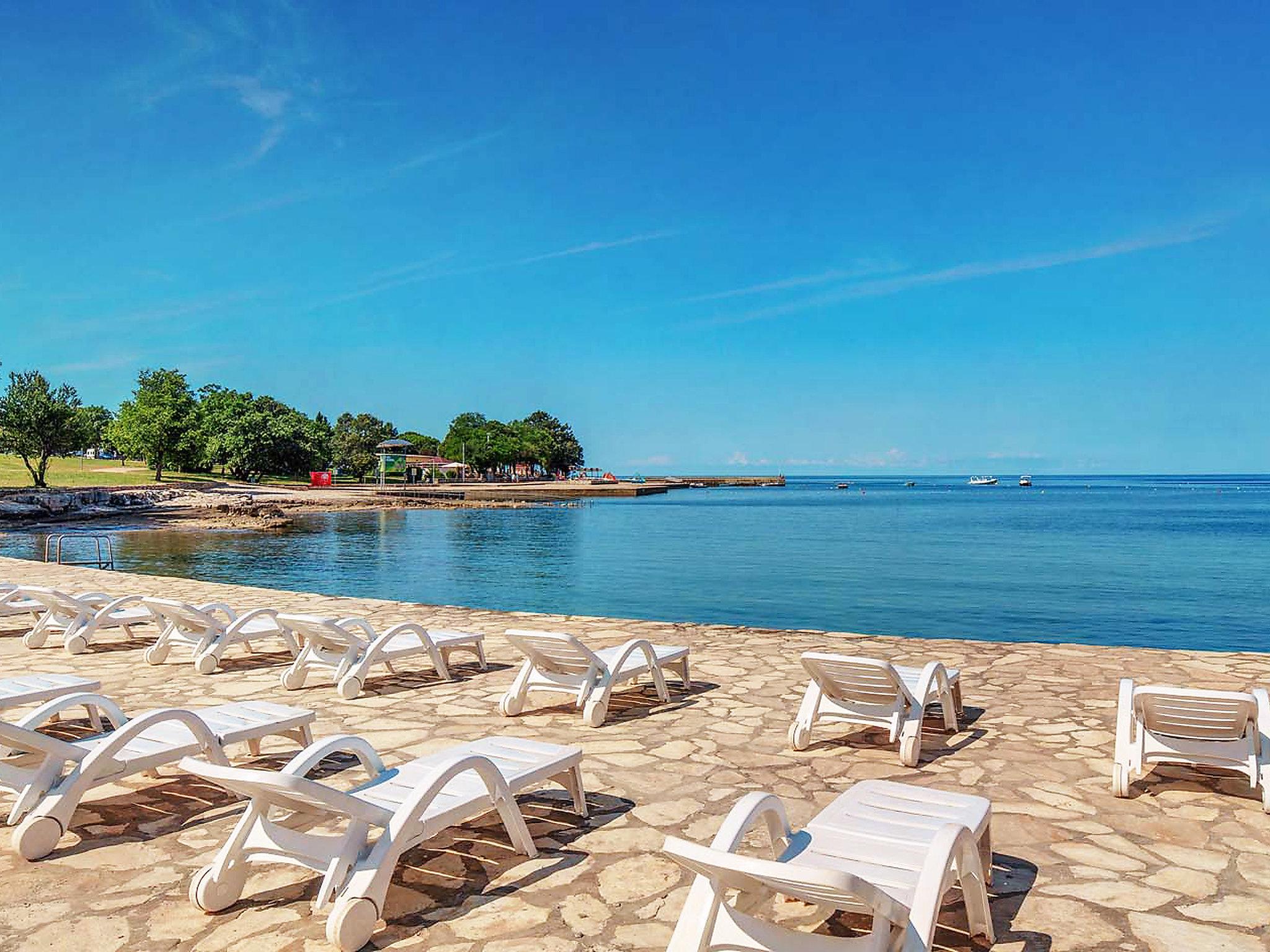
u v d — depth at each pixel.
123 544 37.34
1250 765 5.05
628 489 118.25
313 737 6.52
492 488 103.31
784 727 6.76
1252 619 19.00
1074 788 5.39
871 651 9.85
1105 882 4.10
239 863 3.88
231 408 97.31
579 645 6.75
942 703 6.57
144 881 4.11
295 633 10.56
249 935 3.61
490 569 28.84
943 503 101.88
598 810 5.01
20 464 83.50
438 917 3.76
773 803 3.39
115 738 4.58
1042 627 18.09
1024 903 3.89
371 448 152.38
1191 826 4.79
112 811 4.98
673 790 5.35
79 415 66.25
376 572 27.86
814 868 2.90
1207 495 138.50
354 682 7.73
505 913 3.79
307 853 3.69
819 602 21.64
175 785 5.40
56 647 10.33
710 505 90.62
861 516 67.75
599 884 4.07
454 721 6.95
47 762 4.57
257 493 72.31
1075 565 30.50
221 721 5.36
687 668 7.98
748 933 3.02
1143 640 16.75
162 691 8.05
